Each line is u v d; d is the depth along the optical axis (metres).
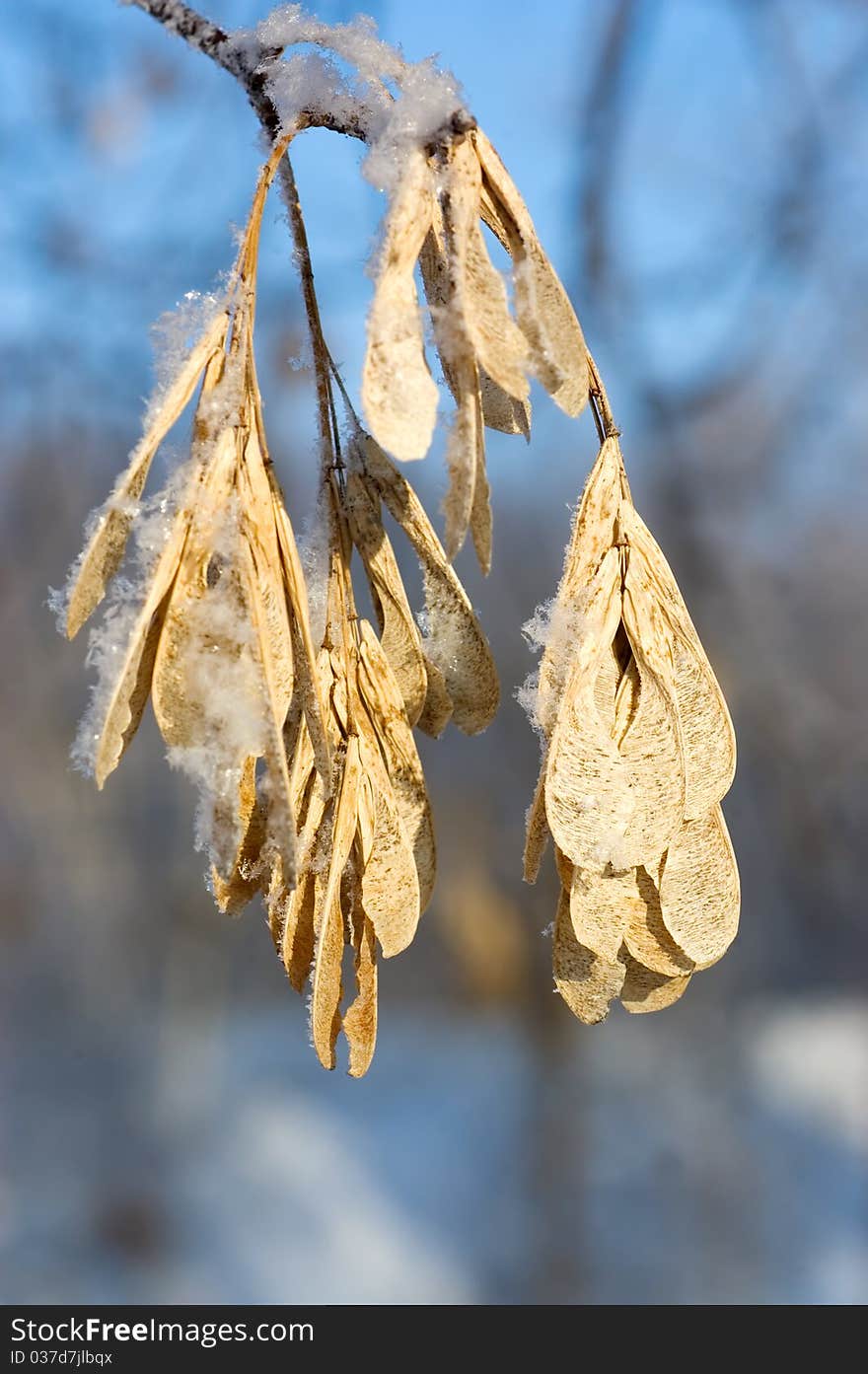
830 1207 1.65
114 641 0.37
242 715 0.36
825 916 1.44
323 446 0.39
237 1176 1.77
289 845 0.36
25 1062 1.86
